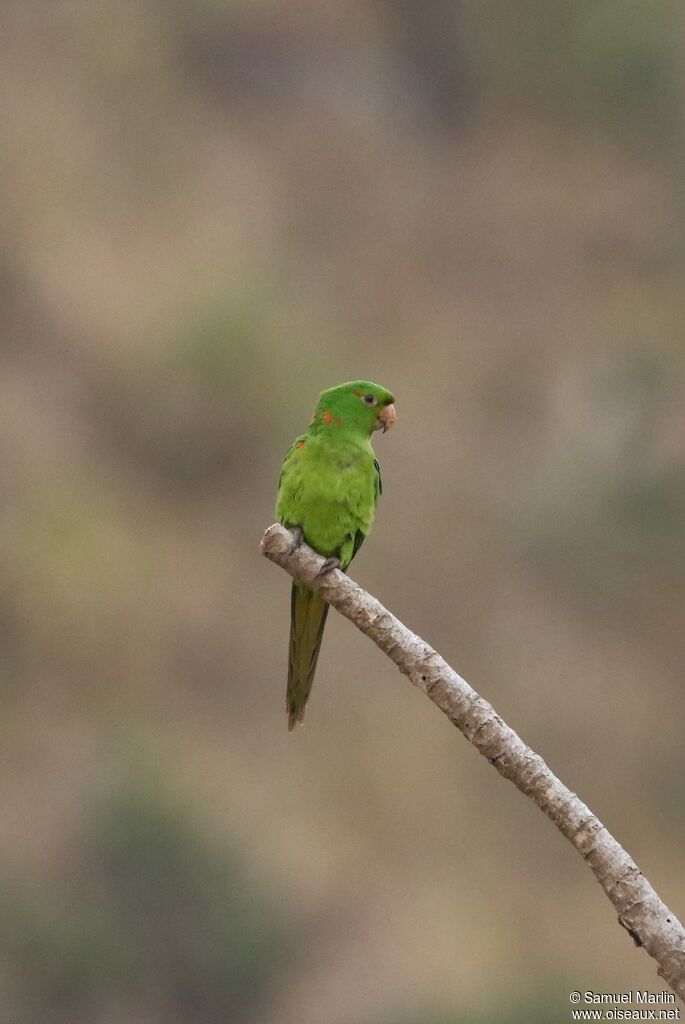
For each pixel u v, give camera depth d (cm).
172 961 2256
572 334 4500
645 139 5272
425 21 5491
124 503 3541
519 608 3588
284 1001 2278
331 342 4212
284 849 2592
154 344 3875
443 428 4031
